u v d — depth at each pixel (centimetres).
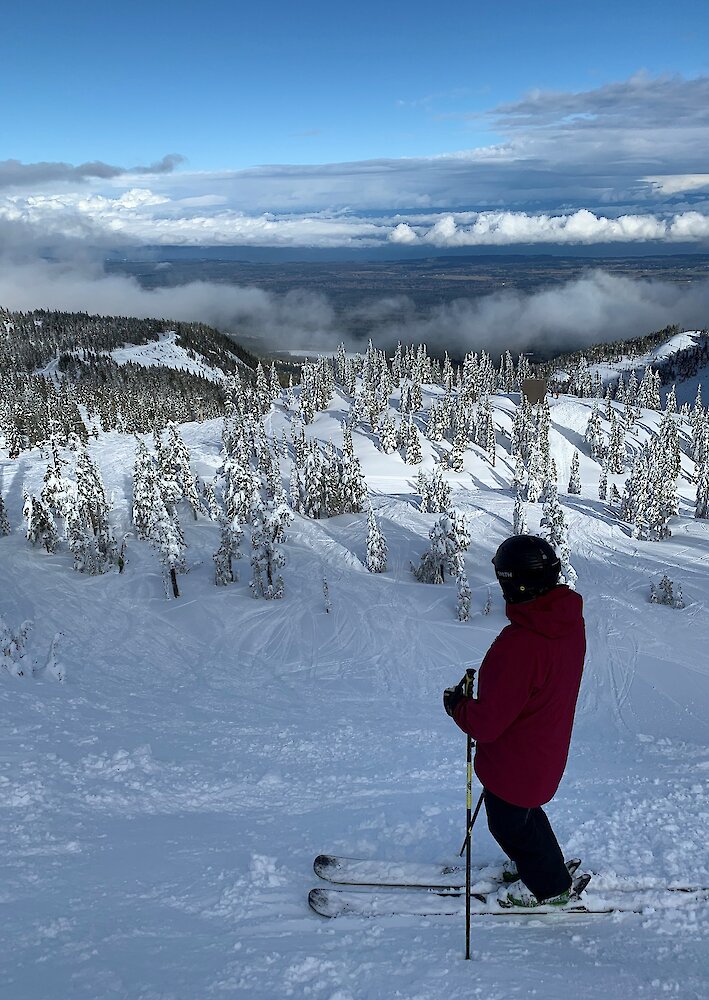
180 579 6250
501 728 353
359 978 363
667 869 486
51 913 459
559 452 14988
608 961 376
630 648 4569
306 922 441
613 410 17575
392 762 1116
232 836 647
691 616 5428
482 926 421
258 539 5675
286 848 595
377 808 740
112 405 18800
